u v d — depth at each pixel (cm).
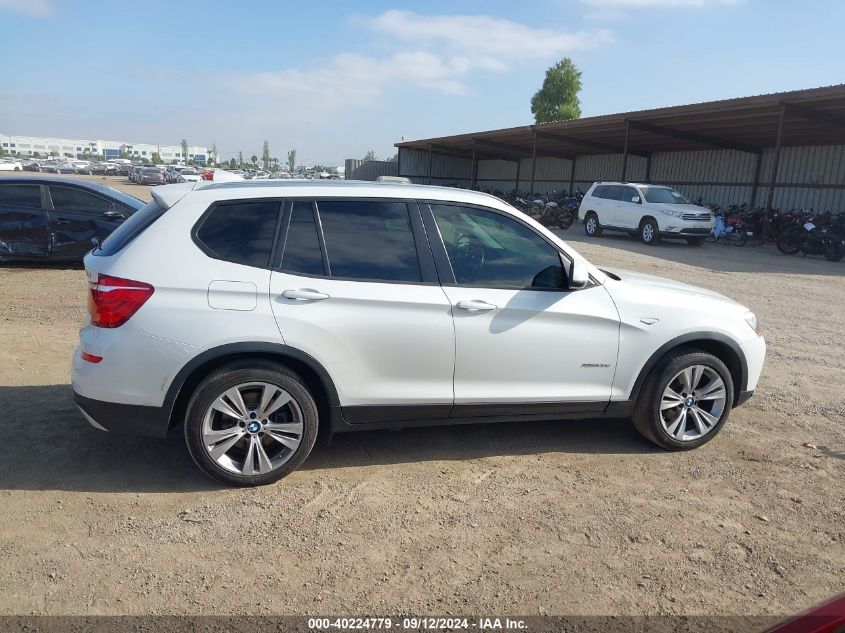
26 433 446
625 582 306
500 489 394
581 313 418
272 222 387
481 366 406
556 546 334
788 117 2016
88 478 390
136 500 367
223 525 344
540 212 2566
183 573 303
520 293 412
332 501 373
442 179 4828
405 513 362
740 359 460
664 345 436
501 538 340
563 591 298
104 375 361
